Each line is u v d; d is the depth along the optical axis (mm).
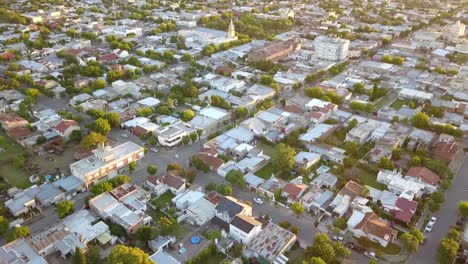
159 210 164250
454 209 166875
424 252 144750
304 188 171750
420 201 167750
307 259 139625
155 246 142000
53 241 142250
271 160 198750
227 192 169125
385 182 181625
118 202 162125
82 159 187125
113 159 185625
